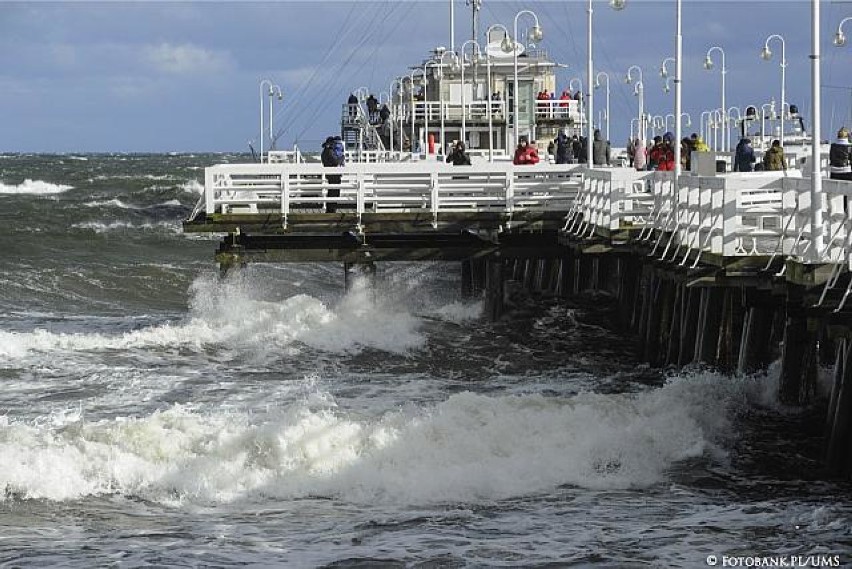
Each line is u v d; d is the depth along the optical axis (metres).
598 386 36.94
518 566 20.78
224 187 45.97
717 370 35.03
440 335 44.94
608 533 22.56
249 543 22.30
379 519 23.89
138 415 32.88
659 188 39.91
